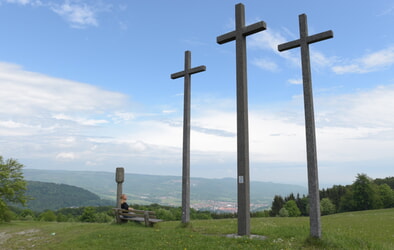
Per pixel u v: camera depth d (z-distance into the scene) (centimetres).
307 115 1022
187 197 1455
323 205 9581
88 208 8850
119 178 1853
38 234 1569
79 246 1105
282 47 1127
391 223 2164
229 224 1694
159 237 1138
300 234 1115
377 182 11375
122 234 1238
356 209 8788
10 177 3080
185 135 1504
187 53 1575
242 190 1139
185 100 1541
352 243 976
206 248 938
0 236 1623
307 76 1045
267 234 1149
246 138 1161
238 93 1207
